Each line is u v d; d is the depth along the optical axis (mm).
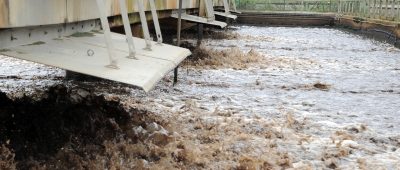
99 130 5500
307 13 38125
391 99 9805
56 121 5293
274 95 9750
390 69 14023
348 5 36188
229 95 9477
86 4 7418
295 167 5469
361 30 29734
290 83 11133
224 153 5766
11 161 4273
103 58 5484
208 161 5445
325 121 7723
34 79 10086
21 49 5066
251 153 5863
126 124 5996
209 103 8648
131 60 5871
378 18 27375
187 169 5180
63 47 5711
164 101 8508
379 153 6199
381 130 7352
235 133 6617
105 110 6355
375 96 10070
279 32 28312
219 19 25625
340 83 11430
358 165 5656
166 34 19609
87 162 4734
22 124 5090
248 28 31328
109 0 8930
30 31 5477
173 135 6246
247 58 14633
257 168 5340
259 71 12688
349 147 6328
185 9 18219
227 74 11898
